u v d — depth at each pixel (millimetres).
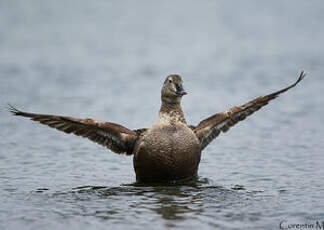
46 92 21047
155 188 10445
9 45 31625
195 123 16672
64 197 9906
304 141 14055
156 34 36344
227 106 18875
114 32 36969
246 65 26312
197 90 21578
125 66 26578
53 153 13227
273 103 19047
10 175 11414
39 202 9617
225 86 22188
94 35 35750
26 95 20453
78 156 12984
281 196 9781
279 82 22625
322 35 34125
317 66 25500
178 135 10602
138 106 18859
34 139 14570
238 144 13945
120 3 50281
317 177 10992
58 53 29781
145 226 8359
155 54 29750
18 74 24375
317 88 21172
